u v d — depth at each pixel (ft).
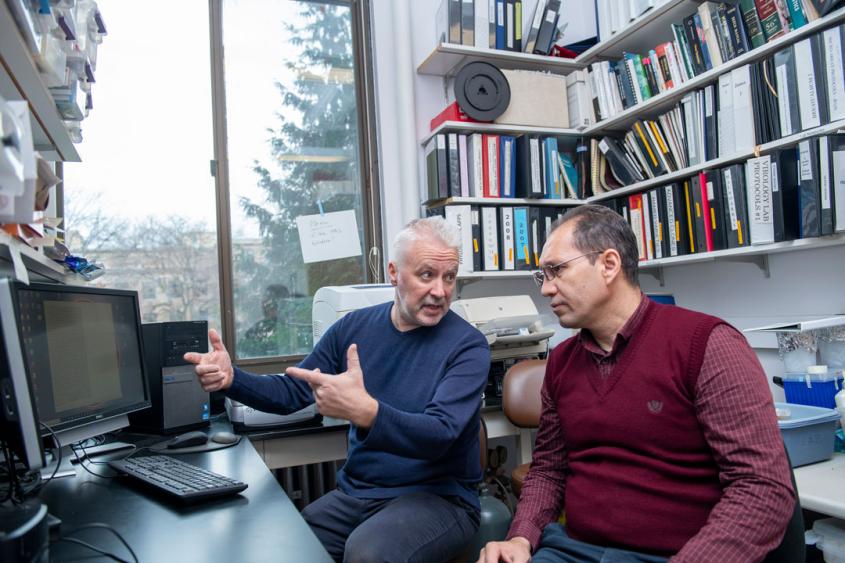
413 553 3.91
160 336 5.83
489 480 8.12
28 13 3.03
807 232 5.91
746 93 6.79
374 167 9.55
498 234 8.76
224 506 3.28
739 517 2.98
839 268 6.80
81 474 4.10
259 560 2.50
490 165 8.82
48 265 5.13
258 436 5.89
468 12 8.80
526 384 7.02
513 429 7.51
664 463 3.44
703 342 3.39
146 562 2.48
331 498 4.83
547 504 4.04
